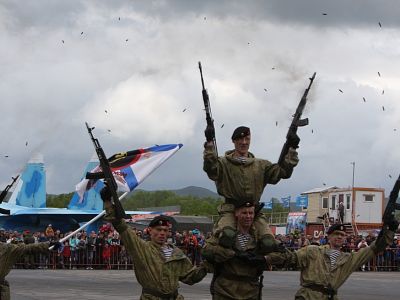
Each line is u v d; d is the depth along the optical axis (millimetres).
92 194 64875
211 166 9234
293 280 29109
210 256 9086
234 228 9102
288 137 9398
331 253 10602
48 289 22219
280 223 69375
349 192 63031
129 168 12812
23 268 35312
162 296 9500
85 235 37375
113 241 36250
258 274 9305
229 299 9227
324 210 69312
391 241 10336
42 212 58625
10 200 67875
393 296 22453
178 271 9555
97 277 28281
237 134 9570
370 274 35438
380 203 62281
